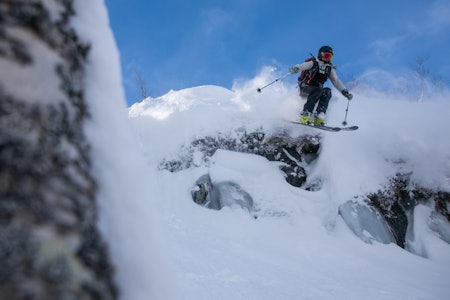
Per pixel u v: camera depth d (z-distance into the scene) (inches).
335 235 240.8
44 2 22.6
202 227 221.8
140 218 23.1
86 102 23.4
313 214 251.3
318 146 295.1
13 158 16.6
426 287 176.7
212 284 123.6
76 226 17.9
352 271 188.7
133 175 24.0
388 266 207.5
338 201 254.7
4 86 17.8
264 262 172.4
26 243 15.3
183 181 268.8
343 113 312.2
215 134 294.2
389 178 270.5
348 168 269.3
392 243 241.4
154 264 22.6
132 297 20.3
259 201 251.4
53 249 16.1
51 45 21.6
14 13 20.2
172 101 343.9
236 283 130.2
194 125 297.7
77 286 16.4
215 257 159.8
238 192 255.9
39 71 19.8
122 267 20.6
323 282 158.2
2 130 16.7
